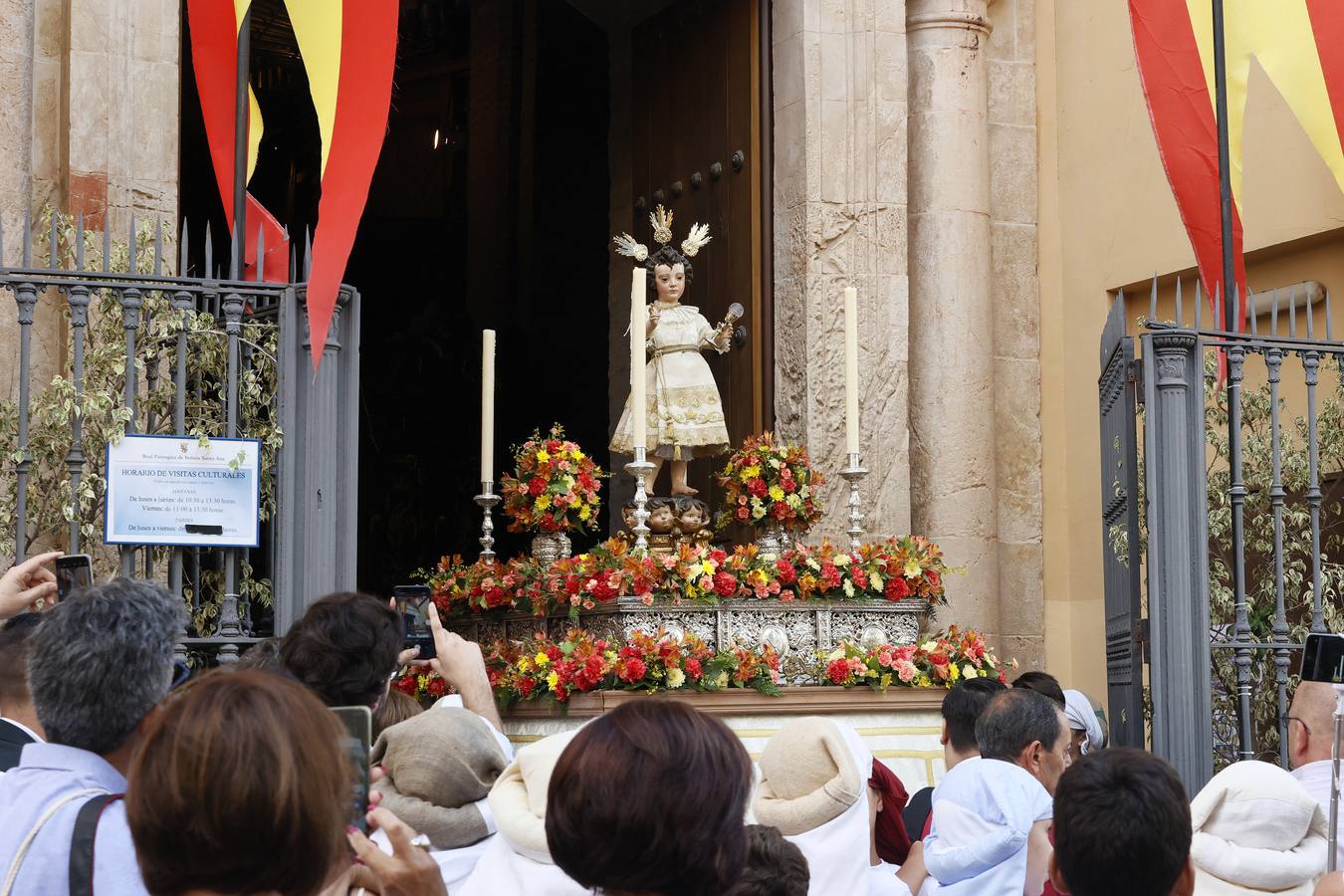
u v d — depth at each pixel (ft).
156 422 20.56
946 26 32.01
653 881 7.16
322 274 18.85
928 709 23.54
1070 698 20.34
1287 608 23.65
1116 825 8.96
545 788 10.01
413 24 51.39
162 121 24.52
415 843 8.00
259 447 18.28
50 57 24.13
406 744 10.55
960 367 31.42
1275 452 20.67
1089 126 32.22
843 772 11.94
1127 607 22.56
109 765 8.93
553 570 23.63
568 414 48.49
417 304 50.55
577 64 49.21
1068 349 32.48
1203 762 19.49
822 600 24.02
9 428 19.26
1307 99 22.99
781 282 30.42
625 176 37.04
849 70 30.55
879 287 30.27
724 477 26.23
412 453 48.01
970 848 13.71
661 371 26.68
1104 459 24.34
